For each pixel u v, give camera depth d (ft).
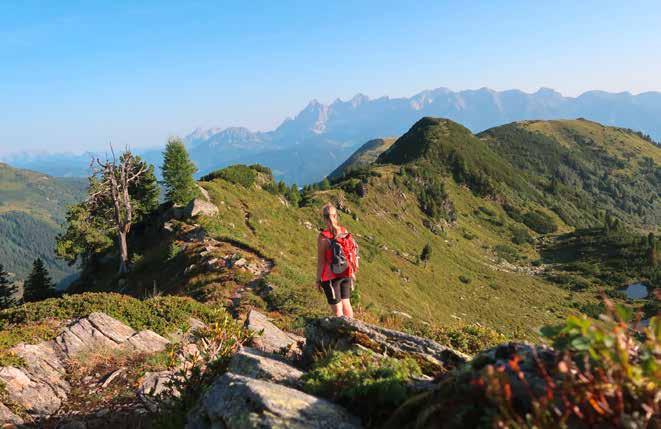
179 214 177.88
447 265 467.52
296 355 22.97
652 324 7.36
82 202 195.42
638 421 7.07
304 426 11.08
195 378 20.45
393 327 46.60
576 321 8.29
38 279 216.54
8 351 32.27
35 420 25.66
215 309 47.88
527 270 571.69
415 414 11.12
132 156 191.93
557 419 8.12
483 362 11.37
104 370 33.14
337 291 26.32
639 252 582.76
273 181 289.33
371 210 485.56
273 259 104.53
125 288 141.59
